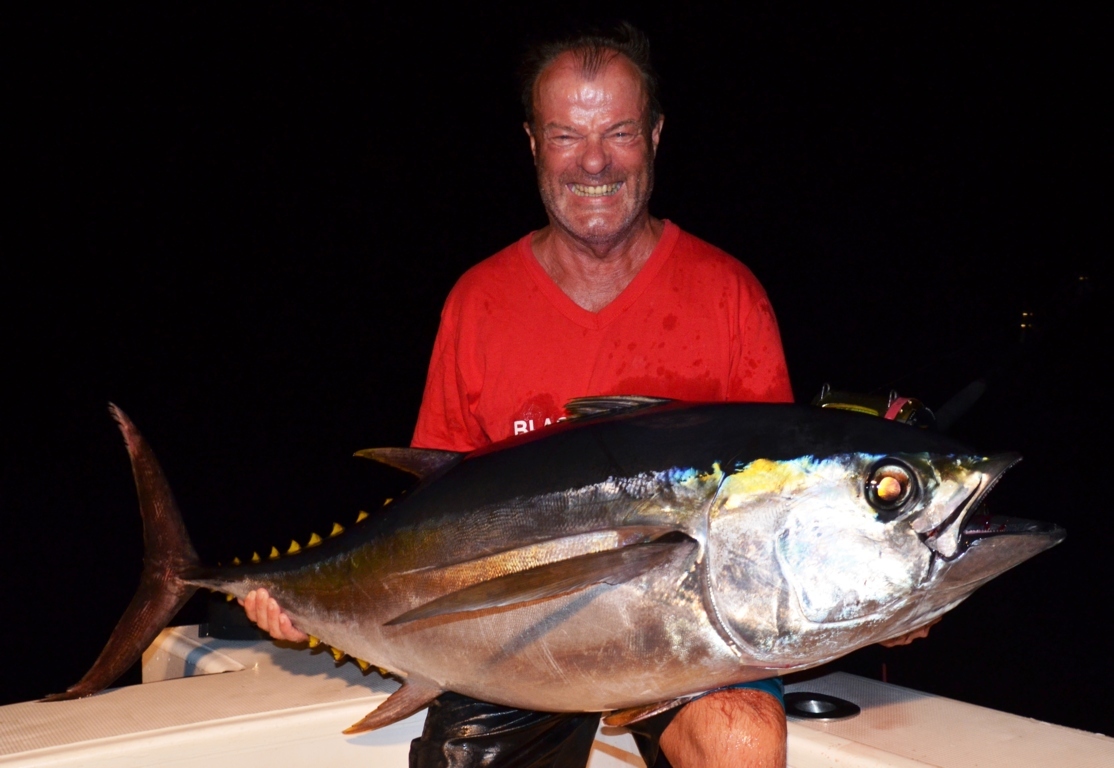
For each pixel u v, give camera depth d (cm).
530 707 208
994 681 579
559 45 250
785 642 182
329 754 253
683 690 192
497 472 205
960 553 179
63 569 903
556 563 177
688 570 184
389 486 1181
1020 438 1068
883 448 181
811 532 181
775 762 204
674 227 267
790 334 1441
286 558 240
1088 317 1251
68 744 231
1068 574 745
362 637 226
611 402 214
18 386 1684
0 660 696
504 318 267
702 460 187
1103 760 220
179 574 259
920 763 218
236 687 272
